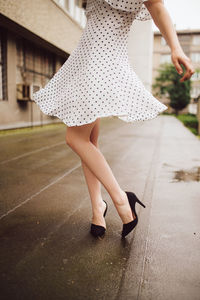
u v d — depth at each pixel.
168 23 1.17
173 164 3.38
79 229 1.53
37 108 9.53
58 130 7.54
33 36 7.78
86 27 1.37
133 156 3.89
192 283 1.06
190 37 33.94
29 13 7.08
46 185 2.37
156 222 1.64
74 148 1.36
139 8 1.26
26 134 6.21
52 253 1.26
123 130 8.06
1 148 4.19
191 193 2.22
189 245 1.36
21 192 2.16
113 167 3.17
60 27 9.42
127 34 1.37
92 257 1.23
